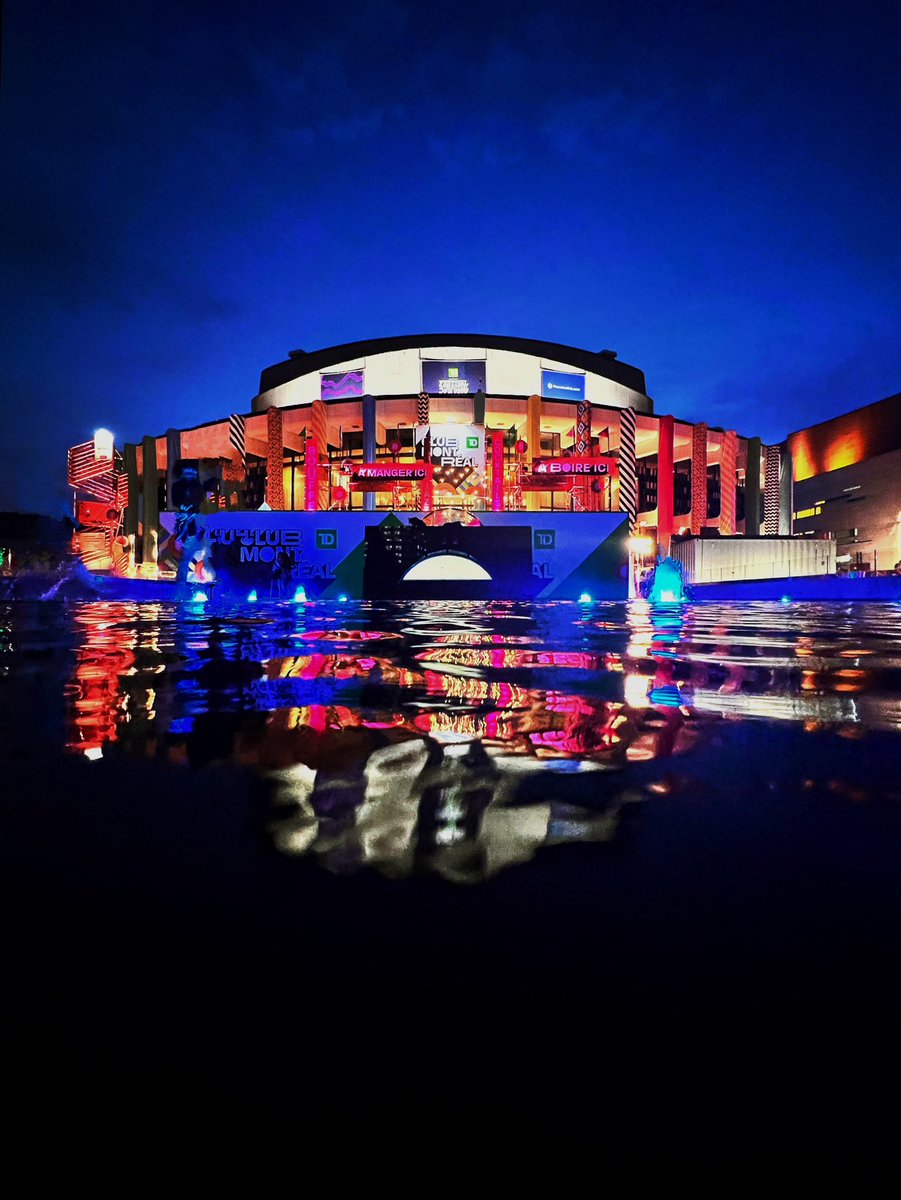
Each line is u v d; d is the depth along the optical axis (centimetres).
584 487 3111
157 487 3862
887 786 148
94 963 78
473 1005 70
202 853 109
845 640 599
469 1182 49
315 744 187
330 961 78
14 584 2461
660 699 268
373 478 2997
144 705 251
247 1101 57
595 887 98
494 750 181
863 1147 52
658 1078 60
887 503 3903
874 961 78
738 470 4222
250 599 2425
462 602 2230
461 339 3859
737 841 116
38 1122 55
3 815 127
